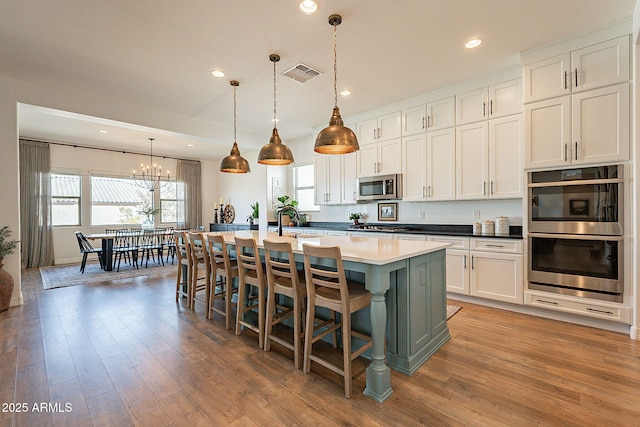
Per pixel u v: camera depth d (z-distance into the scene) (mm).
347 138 2361
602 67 2547
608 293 2559
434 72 3297
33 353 2275
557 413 1576
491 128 3383
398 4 2164
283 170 6559
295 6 2174
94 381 1901
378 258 1733
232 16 2281
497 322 2832
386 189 4320
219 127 5219
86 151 6773
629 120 2443
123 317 3059
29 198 5934
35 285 4418
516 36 2627
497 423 1508
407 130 4129
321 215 5945
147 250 6145
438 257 2395
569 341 2412
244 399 1720
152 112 4348
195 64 3037
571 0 2160
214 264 2992
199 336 2590
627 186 2463
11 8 2152
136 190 7551
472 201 3908
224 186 8836
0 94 3248
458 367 2043
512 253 3062
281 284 2252
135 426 1509
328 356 2230
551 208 2832
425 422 1523
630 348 2273
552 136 2801
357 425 1509
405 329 1979
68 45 2664
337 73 3268
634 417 1539
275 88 3637
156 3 2125
